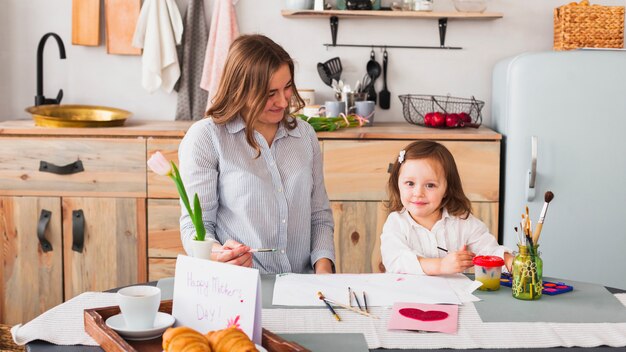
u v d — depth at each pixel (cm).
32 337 150
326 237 228
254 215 215
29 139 324
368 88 370
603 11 344
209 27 374
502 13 357
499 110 348
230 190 215
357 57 374
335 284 185
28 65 376
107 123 334
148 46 362
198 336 127
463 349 145
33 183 327
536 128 321
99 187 326
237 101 208
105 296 177
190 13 367
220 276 144
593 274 327
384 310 167
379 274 196
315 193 232
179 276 154
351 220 325
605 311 167
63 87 377
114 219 328
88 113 363
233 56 208
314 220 231
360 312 164
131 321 145
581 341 148
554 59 318
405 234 218
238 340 125
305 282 186
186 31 369
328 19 372
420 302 171
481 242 220
